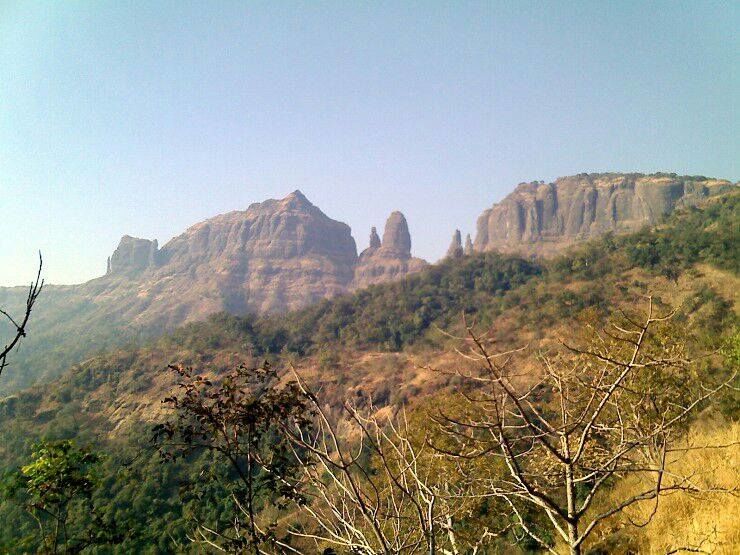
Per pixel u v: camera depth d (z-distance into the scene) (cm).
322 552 605
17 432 7625
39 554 712
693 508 811
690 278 8238
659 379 1206
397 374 9006
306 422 651
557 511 488
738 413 1285
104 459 775
